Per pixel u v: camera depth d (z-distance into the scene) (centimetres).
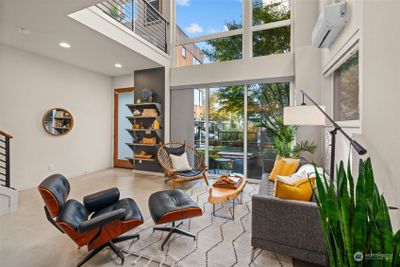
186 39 500
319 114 227
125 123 584
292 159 303
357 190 97
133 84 559
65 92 461
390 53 149
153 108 494
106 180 450
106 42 349
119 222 179
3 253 193
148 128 495
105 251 196
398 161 142
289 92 411
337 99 314
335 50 282
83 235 171
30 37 330
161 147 450
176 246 204
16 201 286
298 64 383
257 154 438
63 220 164
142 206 305
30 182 397
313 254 158
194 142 489
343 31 248
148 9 496
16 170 377
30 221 254
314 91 374
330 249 104
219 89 469
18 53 377
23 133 387
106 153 574
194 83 479
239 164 454
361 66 186
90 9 298
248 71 433
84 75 506
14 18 273
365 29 177
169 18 505
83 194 360
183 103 496
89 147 523
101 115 557
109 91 580
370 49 171
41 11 257
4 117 361
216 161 473
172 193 240
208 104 477
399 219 138
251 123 442
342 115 291
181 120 497
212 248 201
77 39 337
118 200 231
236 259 185
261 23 443
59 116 450
